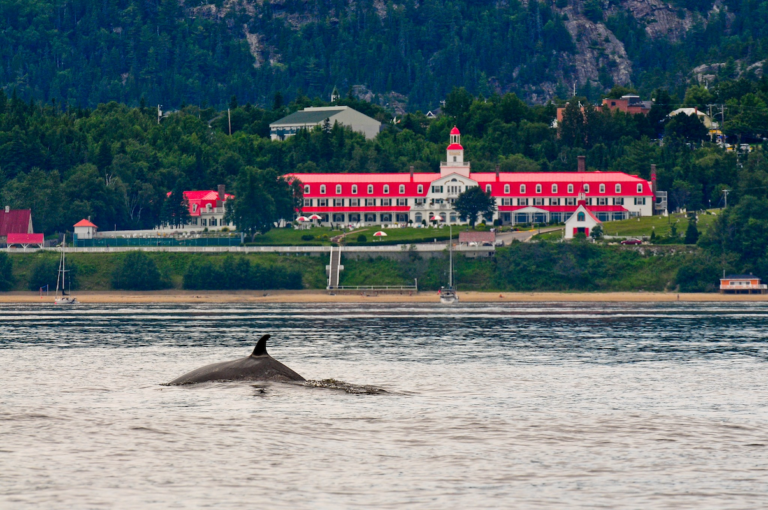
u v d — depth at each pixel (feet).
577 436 517.55
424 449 481.05
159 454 465.47
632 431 532.73
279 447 480.64
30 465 444.55
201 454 465.47
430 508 379.35
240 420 538.06
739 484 416.87
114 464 446.60
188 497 393.70
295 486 410.93
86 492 400.26
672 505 384.47
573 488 409.49
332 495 397.39
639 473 435.94
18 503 384.68
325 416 555.28
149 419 541.75
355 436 507.71
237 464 447.42
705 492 403.75
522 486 412.57
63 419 550.77
